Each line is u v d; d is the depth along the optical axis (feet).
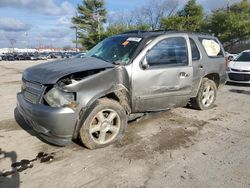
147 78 14.55
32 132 15.17
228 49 117.08
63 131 11.69
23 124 16.60
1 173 10.78
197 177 10.62
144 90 14.58
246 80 30.94
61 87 11.77
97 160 11.91
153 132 15.26
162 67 15.25
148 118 17.62
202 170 11.16
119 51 15.29
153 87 14.88
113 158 12.10
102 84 12.73
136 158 12.14
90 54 16.80
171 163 11.72
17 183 10.09
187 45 17.15
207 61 18.45
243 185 10.10
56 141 12.09
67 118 11.54
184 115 18.51
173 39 16.34
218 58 19.72
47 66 13.75
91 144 12.71
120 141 13.87
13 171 10.94
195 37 18.10
